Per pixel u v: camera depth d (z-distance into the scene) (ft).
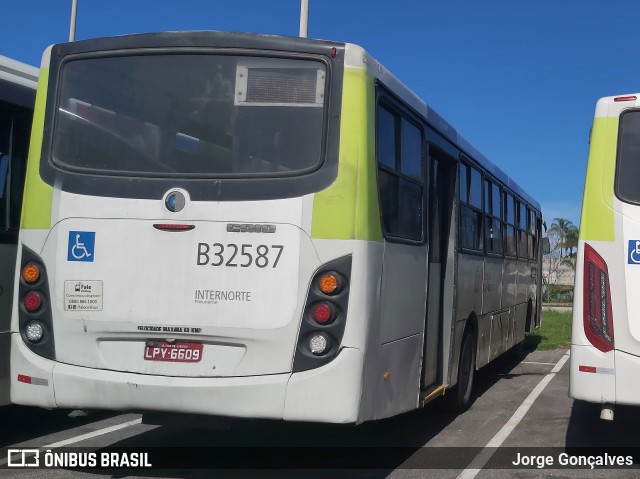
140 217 17.04
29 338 17.56
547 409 29.12
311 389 16.05
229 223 16.63
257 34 17.44
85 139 17.97
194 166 17.15
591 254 19.34
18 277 17.88
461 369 27.30
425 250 21.71
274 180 16.70
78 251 17.31
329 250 16.33
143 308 16.85
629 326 18.75
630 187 19.25
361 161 16.70
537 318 51.65
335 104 16.87
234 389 16.20
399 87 19.60
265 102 17.19
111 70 18.15
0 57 20.99
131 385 16.62
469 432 24.79
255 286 16.43
